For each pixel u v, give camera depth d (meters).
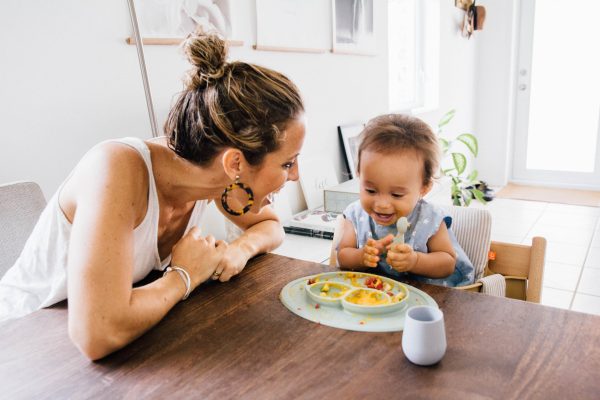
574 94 3.80
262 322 0.70
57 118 1.12
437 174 1.08
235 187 0.77
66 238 0.78
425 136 1.01
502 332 0.62
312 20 1.91
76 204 0.73
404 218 0.95
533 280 1.05
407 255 0.93
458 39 3.55
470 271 1.06
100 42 1.19
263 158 0.71
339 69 2.12
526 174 4.15
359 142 1.06
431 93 3.29
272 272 0.89
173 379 0.57
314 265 0.92
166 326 0.70
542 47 3.85
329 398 0.51
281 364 0.58
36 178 1.10
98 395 0.55
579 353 0.57
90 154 0.74
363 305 0.71
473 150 3.01
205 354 0.62
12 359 0.63
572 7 3.65
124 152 0.72
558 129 3.93
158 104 1.36
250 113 0.67
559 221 3.05
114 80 1.23
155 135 1.24
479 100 4.08
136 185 0.71
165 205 0.83
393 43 2.95
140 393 0.54
